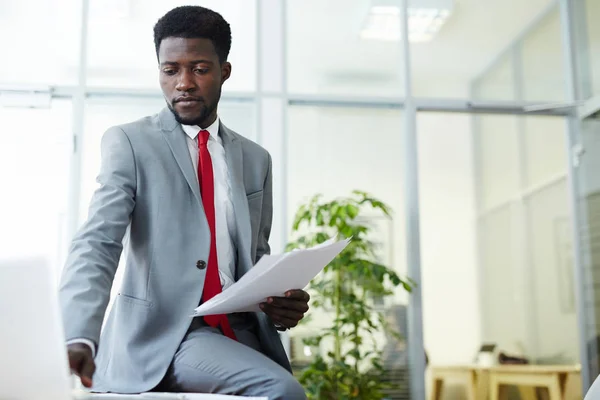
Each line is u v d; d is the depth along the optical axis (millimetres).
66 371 1001
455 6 4727
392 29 4625
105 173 1573
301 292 1542
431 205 4664
